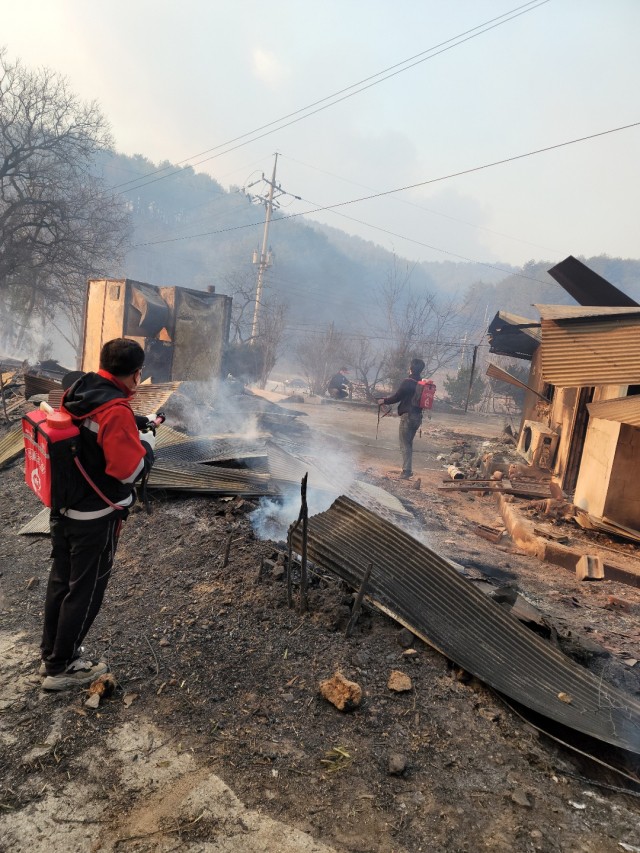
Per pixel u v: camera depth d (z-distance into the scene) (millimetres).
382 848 1866
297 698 2584
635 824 2064
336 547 3379
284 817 1971
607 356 6672
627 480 6539
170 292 11070
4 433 7707
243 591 3457
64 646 2529
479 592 3264
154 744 2279
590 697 2830
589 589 5086
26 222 24062
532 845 1909
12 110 23578
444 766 2250
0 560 4109
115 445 2301
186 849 1822
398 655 2920
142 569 3861
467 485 8867
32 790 2033
